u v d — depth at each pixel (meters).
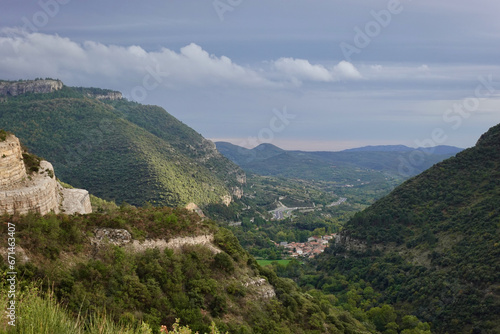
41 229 29.59
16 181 31.67
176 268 36.81
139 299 31.58
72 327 16.27
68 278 27.81
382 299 81.56
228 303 38.47
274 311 41.84
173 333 19.09
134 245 36.03
